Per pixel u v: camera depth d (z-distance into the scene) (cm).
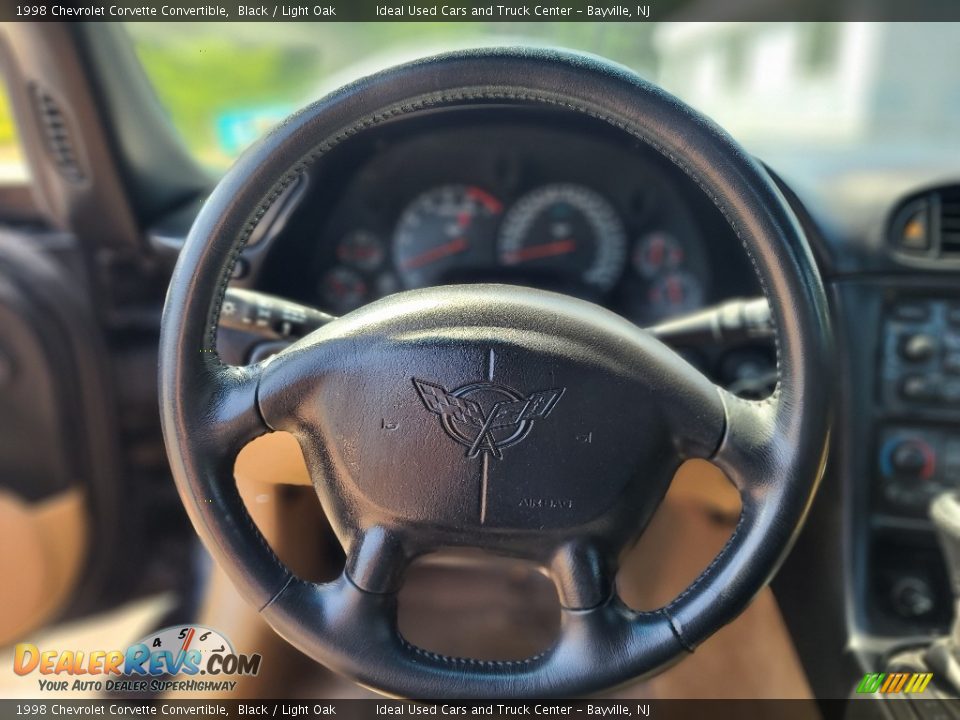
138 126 148
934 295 123
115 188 146
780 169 128
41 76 137
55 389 168
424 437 71
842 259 123
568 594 74
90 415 172
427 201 176
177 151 158
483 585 151
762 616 124
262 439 92
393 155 166
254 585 74
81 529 178
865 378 125
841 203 125
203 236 69
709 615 72
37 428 171
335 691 135
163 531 184
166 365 71
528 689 73
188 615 174
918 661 111
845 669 116
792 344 69
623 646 73
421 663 74
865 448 126
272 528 116
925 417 125
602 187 173
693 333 108
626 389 71
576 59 66
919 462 126
